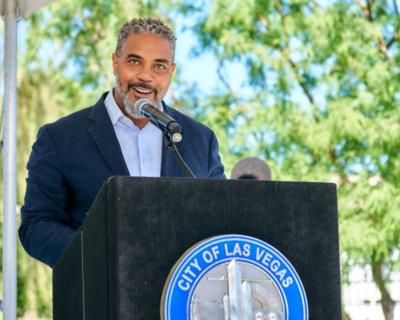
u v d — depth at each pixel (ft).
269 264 11.00
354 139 44.37
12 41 23.31
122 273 10.53
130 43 15.87
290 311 10.99
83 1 46.62
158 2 46.98
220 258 10.83
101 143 15.99
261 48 45.88
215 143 17.04
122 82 15.92
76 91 45.93
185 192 10.86
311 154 44.91
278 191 11.24
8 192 22.25
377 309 44.27
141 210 10.68
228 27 46.39
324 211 11.39
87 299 11.21
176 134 13.66
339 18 45.93
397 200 42.93
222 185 11.00
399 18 46.70
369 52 45.57
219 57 46.26
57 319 12.60
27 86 45.73
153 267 10.64
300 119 44.57
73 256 11.82
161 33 15.99
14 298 21.57
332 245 11.36
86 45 46.50
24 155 44.55
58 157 15.87
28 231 14.88
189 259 10.69
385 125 43.96
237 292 10.78
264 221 11.14
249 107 45.47
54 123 16.37
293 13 46.14
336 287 11.31
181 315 10.61
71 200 15.93
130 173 16.37
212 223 10.92
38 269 43.24
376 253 42.83
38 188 15.74
